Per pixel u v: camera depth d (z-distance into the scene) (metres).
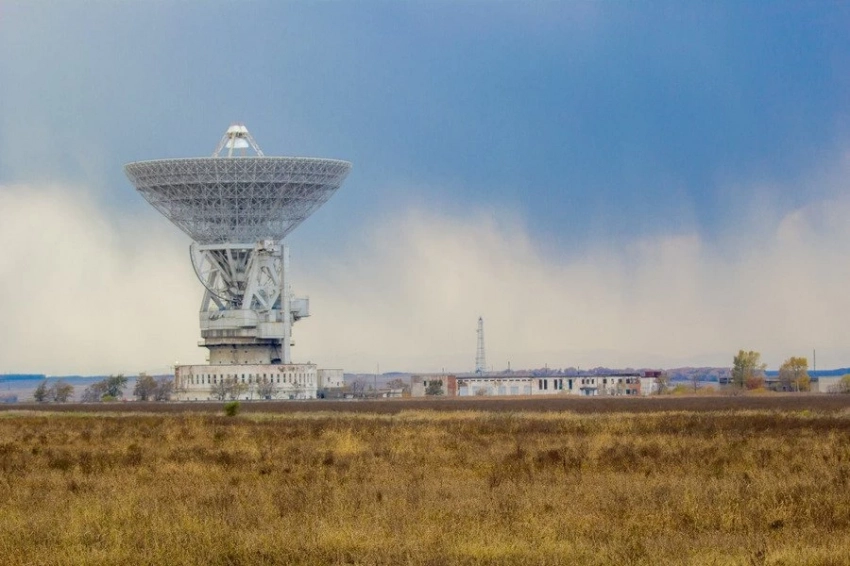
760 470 66.62
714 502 53.25
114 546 44.62
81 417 163.00
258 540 45.31
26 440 103.62
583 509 51.84
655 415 146.50
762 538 45.69
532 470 68.12
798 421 123.44
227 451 85.38
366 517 49.69
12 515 51.34
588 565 41.19
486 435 103.81
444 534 45.91
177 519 49.38
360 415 161.25
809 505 52.28
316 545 44.53
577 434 104.62
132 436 108.44
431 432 109.25
